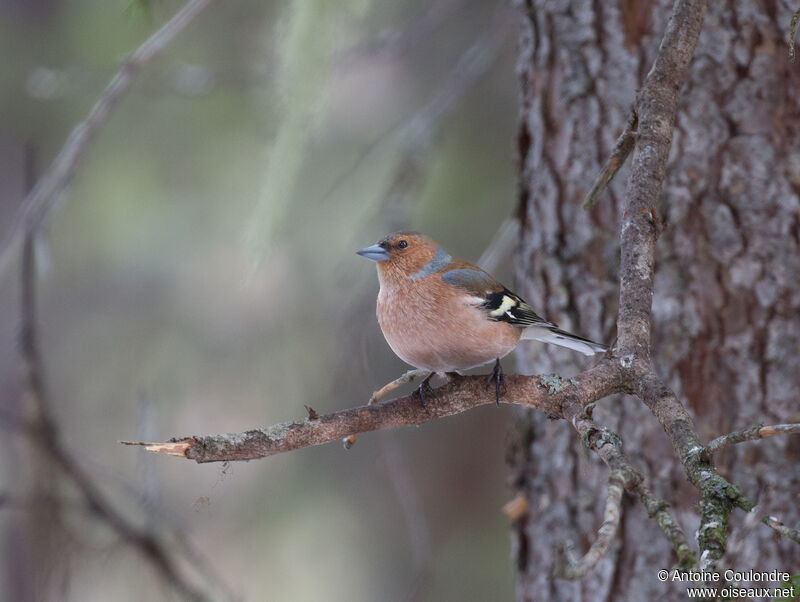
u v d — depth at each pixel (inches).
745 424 356.2
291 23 341.7
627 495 366.9
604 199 383.6
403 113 621.9
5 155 673.0
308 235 599.8
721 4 363.6
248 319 627.5
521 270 411.5
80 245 652.1
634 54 378.9
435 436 693.3
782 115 360.8
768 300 357.4
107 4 566.9
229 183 626.8
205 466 624.4
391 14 546.0
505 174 604.7
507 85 612.7
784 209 358.6
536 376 272.7
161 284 652.1
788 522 346.0
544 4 400.2
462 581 647.8
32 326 414.0
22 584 664.4
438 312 342.3
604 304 383.2
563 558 175.6
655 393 245.1
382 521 657.0
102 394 642.2
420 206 583.2
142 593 415.5
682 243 363.6
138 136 617.9
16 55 632.4
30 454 408.8
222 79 510.0
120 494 561.3
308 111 339.6
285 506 626.2
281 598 612.1
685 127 364.8
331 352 582.2
